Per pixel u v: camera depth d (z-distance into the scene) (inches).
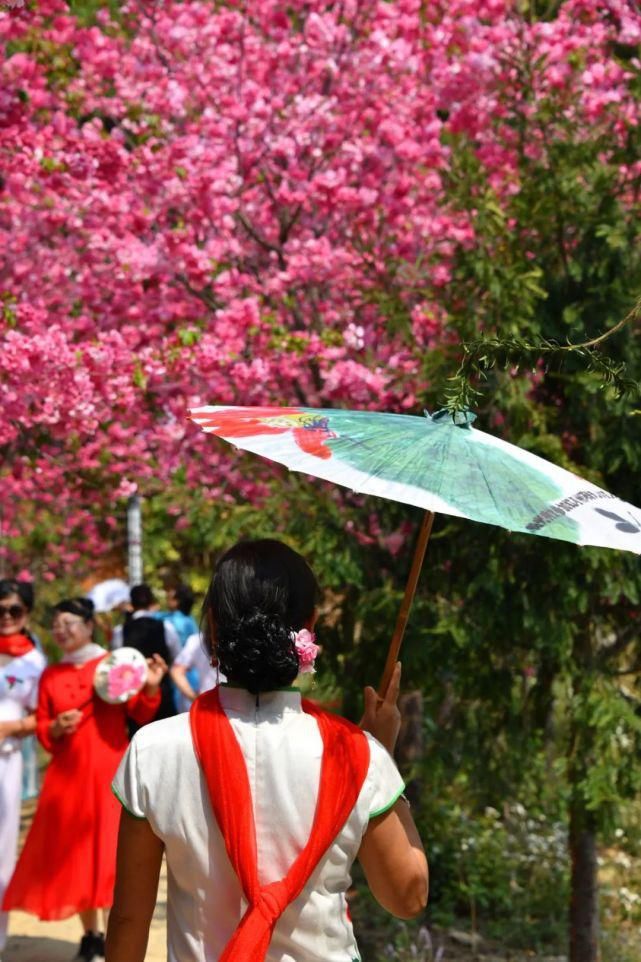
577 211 270.1
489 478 97.5
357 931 333.4
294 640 98.4
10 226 357.1
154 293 362.6
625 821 349.1
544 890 360.2
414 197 362.0
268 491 358.6
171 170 351.6
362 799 96.4
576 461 276.5
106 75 368.2
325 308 355.3
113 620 579.5
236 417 105.7
